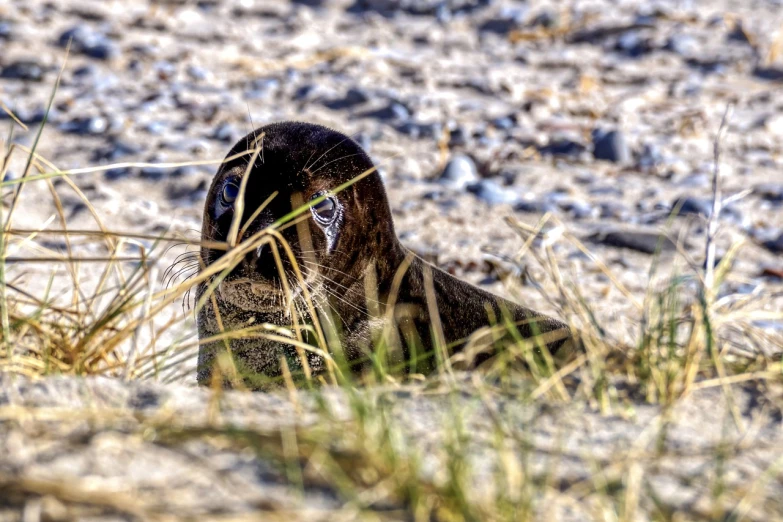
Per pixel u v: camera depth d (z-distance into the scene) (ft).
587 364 32.35
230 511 19.76
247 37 118.83
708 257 34.19
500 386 28.81
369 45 119.96
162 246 66.85
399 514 20.35
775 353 34.32
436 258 68.33
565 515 20.90
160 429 22.89
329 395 27.63
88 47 108.06
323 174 42.55
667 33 127.13
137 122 90.99
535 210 80.43
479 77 111.14
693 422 26.35
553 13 130.52
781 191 86.28
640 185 87.66
